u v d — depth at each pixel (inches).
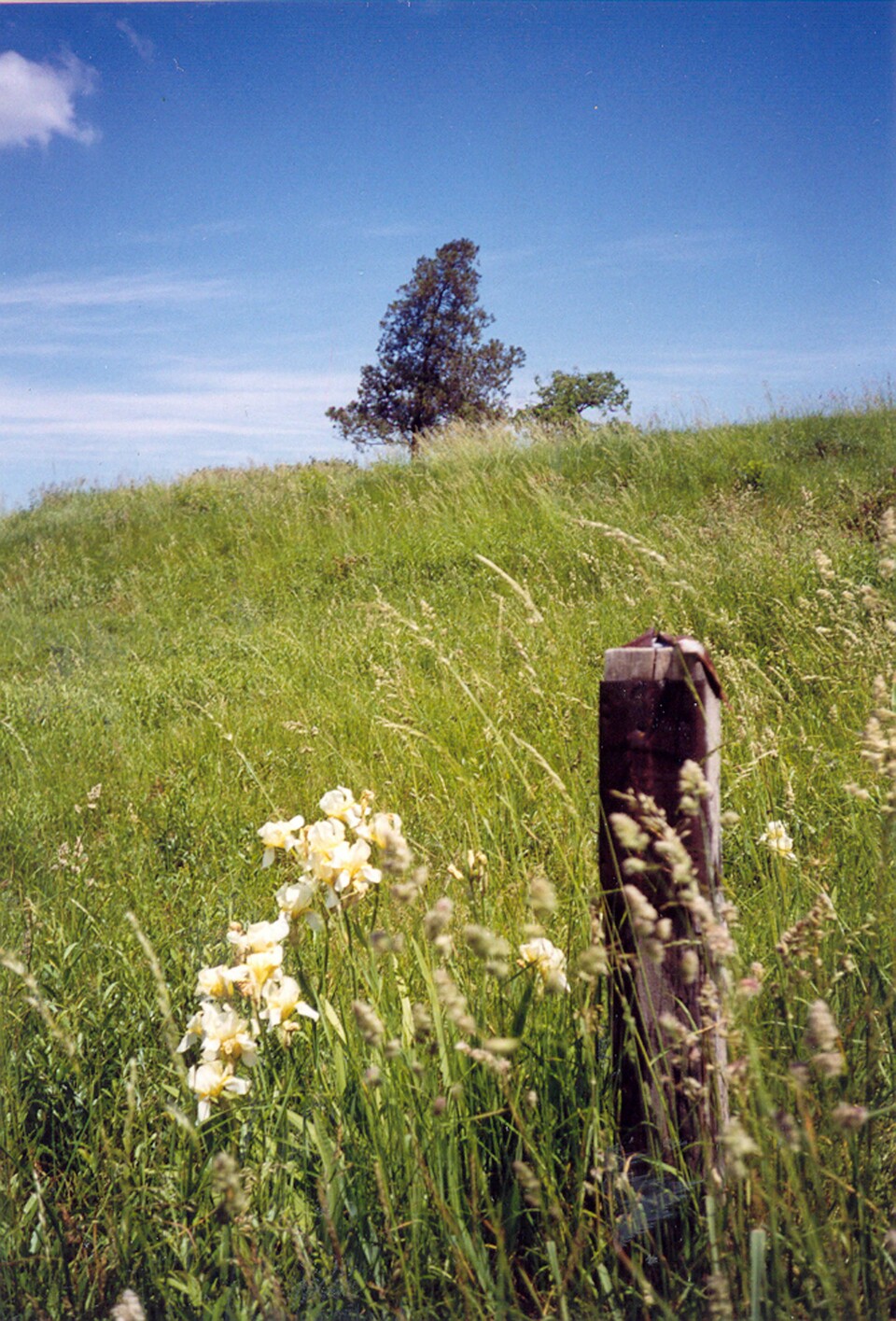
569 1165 62.7
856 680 159.3
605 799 60.7
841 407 565.6
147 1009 85.6
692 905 48.9
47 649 397.1
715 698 60.1
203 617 399.2
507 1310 52.4
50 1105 76.2
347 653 268.2
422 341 1546.5
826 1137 56.8
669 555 296.7
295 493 575.8
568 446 538.3
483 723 170.2
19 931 99.1
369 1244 59.4
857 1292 49.2
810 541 283.1
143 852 137.6
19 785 188.4
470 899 77.2
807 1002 64.6
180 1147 67.4
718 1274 46.1
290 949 69.6
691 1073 58.2
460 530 424.8
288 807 155.6
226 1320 56.2
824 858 88.6
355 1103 66.1
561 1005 69.7
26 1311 57.4
